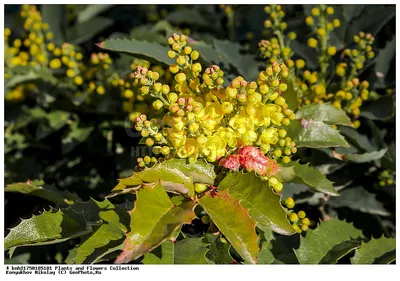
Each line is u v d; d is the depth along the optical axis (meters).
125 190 0.26
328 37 0.41
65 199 0.37
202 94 0.29
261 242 0.33
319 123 0.32
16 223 0.48
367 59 0.40
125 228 0.28
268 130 0.29
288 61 0.37
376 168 0.41
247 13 0.57
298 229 0.32
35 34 0.51
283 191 0.35
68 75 0.46
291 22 0.52
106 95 0.46
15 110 0.51
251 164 0.28
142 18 0.63
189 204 0.27
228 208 0.26
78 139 0.47
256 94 0.27
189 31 0.56
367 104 0.40
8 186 0.37
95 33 0.54
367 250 0.33
